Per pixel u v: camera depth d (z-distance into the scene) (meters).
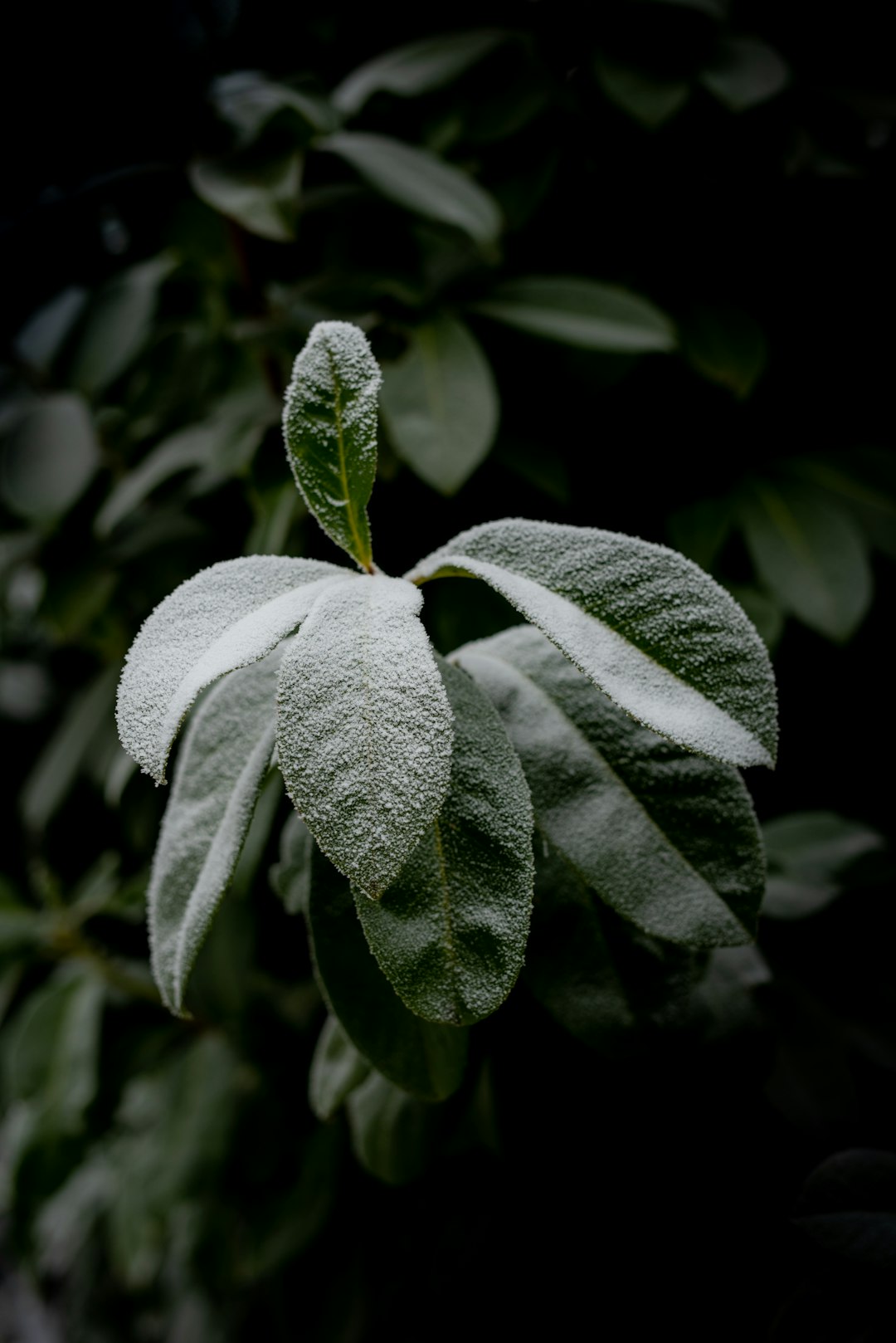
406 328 0.70
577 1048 0.55
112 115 0.85
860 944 0.71
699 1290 0.58
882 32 0.87
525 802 0.44
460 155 0.86
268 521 0.67
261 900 0.79
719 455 0.84
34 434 0.81
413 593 0.43
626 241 0.85
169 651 0.42
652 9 0.76
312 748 0.40
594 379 0.78
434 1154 0.54
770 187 0.83
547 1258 0.60
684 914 0.46
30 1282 0.92
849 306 0.86
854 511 0.81
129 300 0.84
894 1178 0.52
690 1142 0.57
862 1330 0.50
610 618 0.45
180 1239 0.98
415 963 0.43
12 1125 1.00
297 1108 0.87
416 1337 0.79
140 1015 0.94
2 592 1.03
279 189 0.67
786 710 0.90
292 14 0.92
